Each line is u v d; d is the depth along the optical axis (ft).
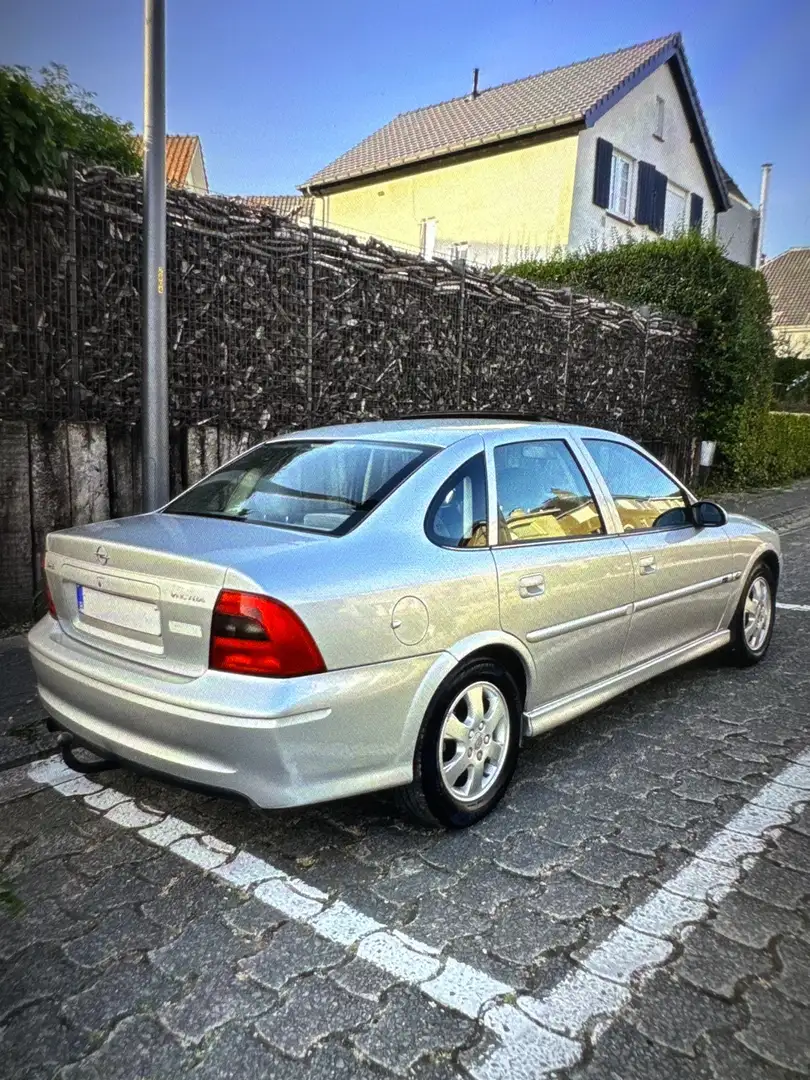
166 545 9.06
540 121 53.98
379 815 10.46
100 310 18.75
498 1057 6.51
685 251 43.68
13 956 7.68
